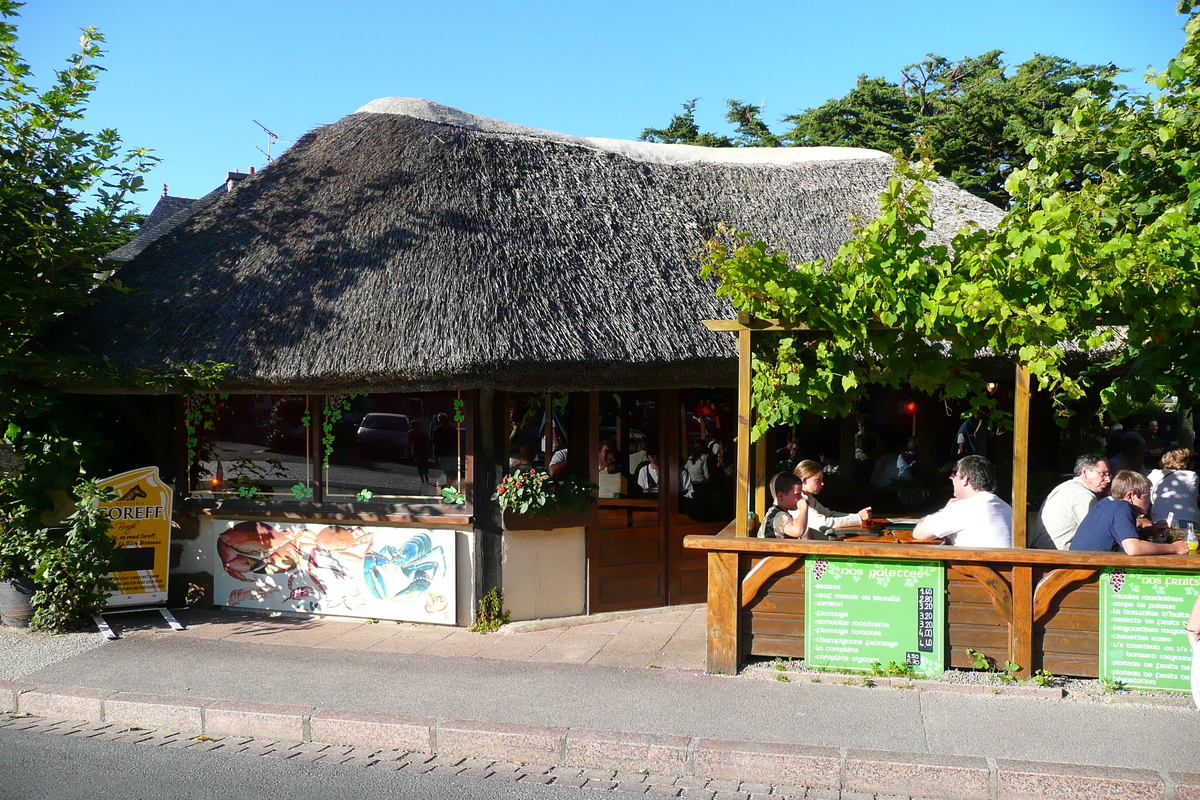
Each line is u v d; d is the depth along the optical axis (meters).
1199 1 7.08
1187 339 5.93
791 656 6.58
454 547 8.01
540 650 7.32
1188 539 6.25
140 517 8.25
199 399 8.76
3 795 4.89
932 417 10.88
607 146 10.87
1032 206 6.26
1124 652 6.02
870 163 11.69
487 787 5.05
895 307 5.86
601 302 8.05
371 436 8.31
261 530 8.56
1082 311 5.67
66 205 8.43
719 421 9.20
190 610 8.66
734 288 6.07
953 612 6.30
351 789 5.01
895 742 5.22
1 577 7.97
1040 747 5.13
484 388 7.56
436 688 6.31
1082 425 11.55
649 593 8.70
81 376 7.97
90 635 7.77
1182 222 5.64
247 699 6.11
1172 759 4.95
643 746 5.26
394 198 8.78
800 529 6.62
